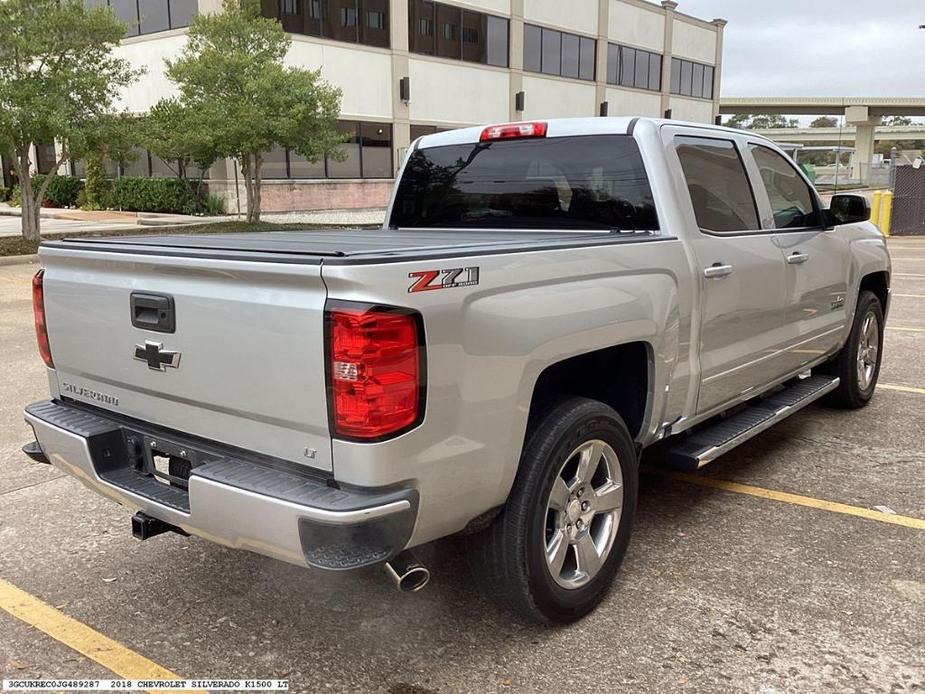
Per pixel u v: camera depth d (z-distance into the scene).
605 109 36.41
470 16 29.81
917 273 14.25
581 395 3.69
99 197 27.81
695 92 43.03
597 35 35.38
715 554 3.82
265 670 2.97
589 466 3.23
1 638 3.19
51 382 3.58
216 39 20.02
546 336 2.92
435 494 2.64
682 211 3.79
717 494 4.57
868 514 4.27
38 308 3.51
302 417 2.56
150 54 24.75
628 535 3.48
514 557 2.97
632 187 3.87
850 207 5.04
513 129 4.32
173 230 20.52
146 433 3.11
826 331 5.25
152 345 2.97
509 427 2.83
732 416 4.54
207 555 3.89
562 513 3.14
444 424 2.62
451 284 2.61
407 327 2.48
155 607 3.41
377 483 2.48
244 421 2.76
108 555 3.88
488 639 3.15
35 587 3.58
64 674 2.96
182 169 25.31
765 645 3.07
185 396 2.91
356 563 2.43
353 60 26.03
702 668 2.94
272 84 19.75
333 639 3.17
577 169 4.07
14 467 5.01
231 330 2.69
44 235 19.17
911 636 3.12
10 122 16.19
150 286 2.95
